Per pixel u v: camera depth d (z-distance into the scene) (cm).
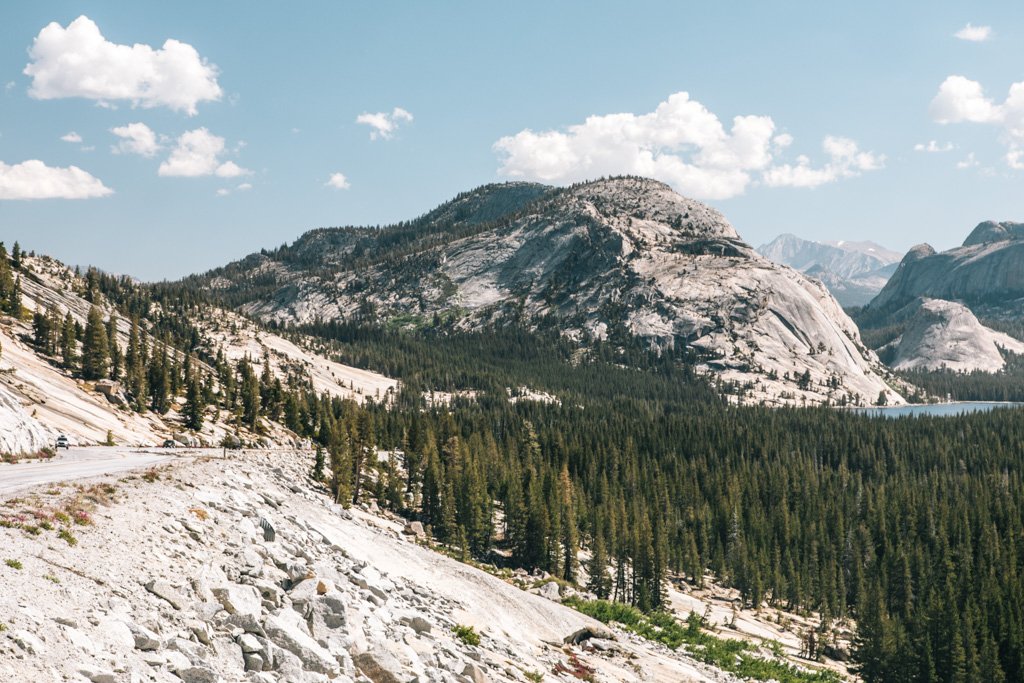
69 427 9488
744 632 9969
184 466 4566
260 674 1862
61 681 1431
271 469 6438
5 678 1352
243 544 2930
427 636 3105
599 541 10325
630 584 10919
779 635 10338
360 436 10119
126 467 4775
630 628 7138
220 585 2300
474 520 10581
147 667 1666
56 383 11600
